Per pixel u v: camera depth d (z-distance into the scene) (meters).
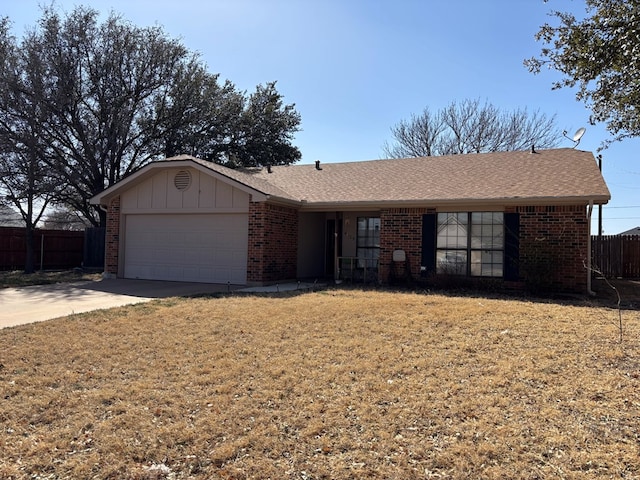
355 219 16.38
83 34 21.12
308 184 16.25
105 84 21.98
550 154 15.16
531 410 4.30
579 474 3.27
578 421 4.07
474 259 12.91
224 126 26.66
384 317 8.11
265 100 29.47
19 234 20.31
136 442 3.92
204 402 4.70
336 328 7.46
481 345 6.32
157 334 7.34
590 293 11.40
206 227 14.51
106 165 23.02
